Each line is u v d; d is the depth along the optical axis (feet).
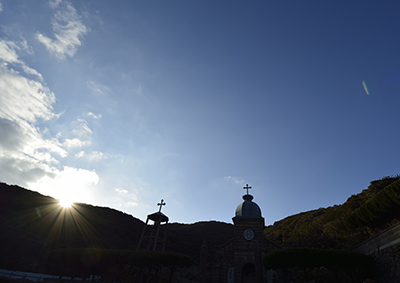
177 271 187.42
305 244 111.34
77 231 199.31
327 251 68.28
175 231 324.39
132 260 83.61
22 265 126.93
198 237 329.52
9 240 137.39
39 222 179.83
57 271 130.72
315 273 82.94
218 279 104.94
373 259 70.49
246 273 117.08
